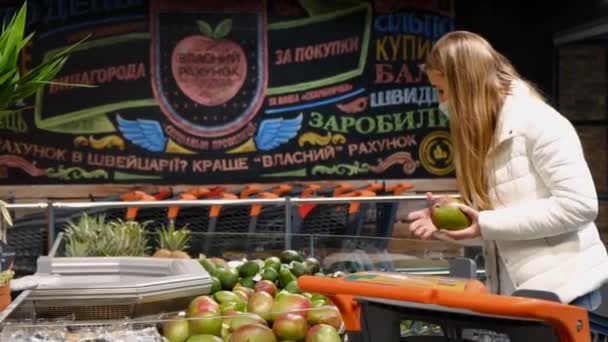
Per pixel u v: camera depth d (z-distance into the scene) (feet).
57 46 31.96
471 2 33.83
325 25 33.32
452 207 8.71
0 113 9.43
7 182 31.91
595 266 8.87
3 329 8.23
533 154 8.69
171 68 32.58
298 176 33.42
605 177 34.55
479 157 8.97
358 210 25.94
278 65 33.09
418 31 33.78
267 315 9.23
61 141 32.14
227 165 33.01
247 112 33.01
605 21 30.09
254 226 24.73
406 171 33.94
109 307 9.52
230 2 32.71
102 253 14.60
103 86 32.30
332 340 8.90
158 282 9.85
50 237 17.17
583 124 34.12
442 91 9.21
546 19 33.47
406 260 12.26
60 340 8.20
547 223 8.44
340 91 33.50
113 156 32.45
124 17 32.32
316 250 13.71
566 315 5.69
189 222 25.95
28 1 31.68
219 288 11.63
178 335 8.63
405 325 7.28
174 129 32.68
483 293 5.85
